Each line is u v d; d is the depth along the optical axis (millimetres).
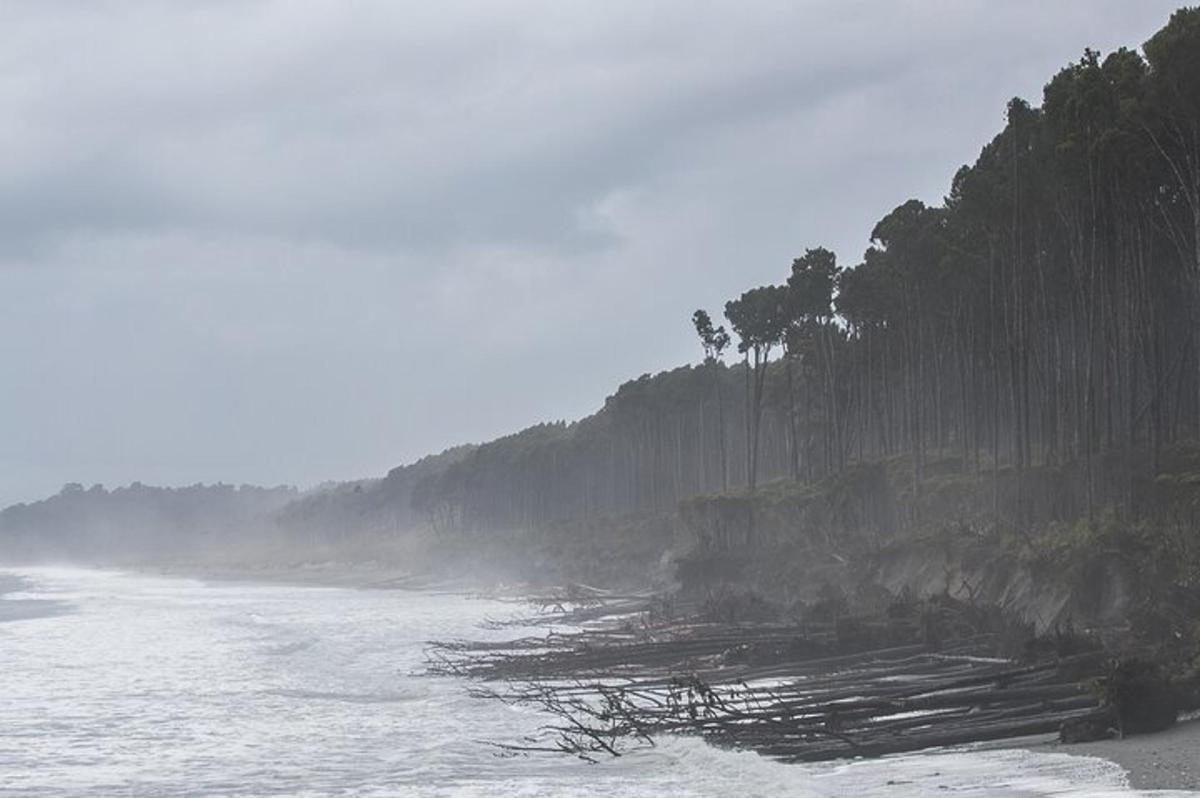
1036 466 72438
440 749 34281
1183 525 50281
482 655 59781
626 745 32594
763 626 54562
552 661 50531
